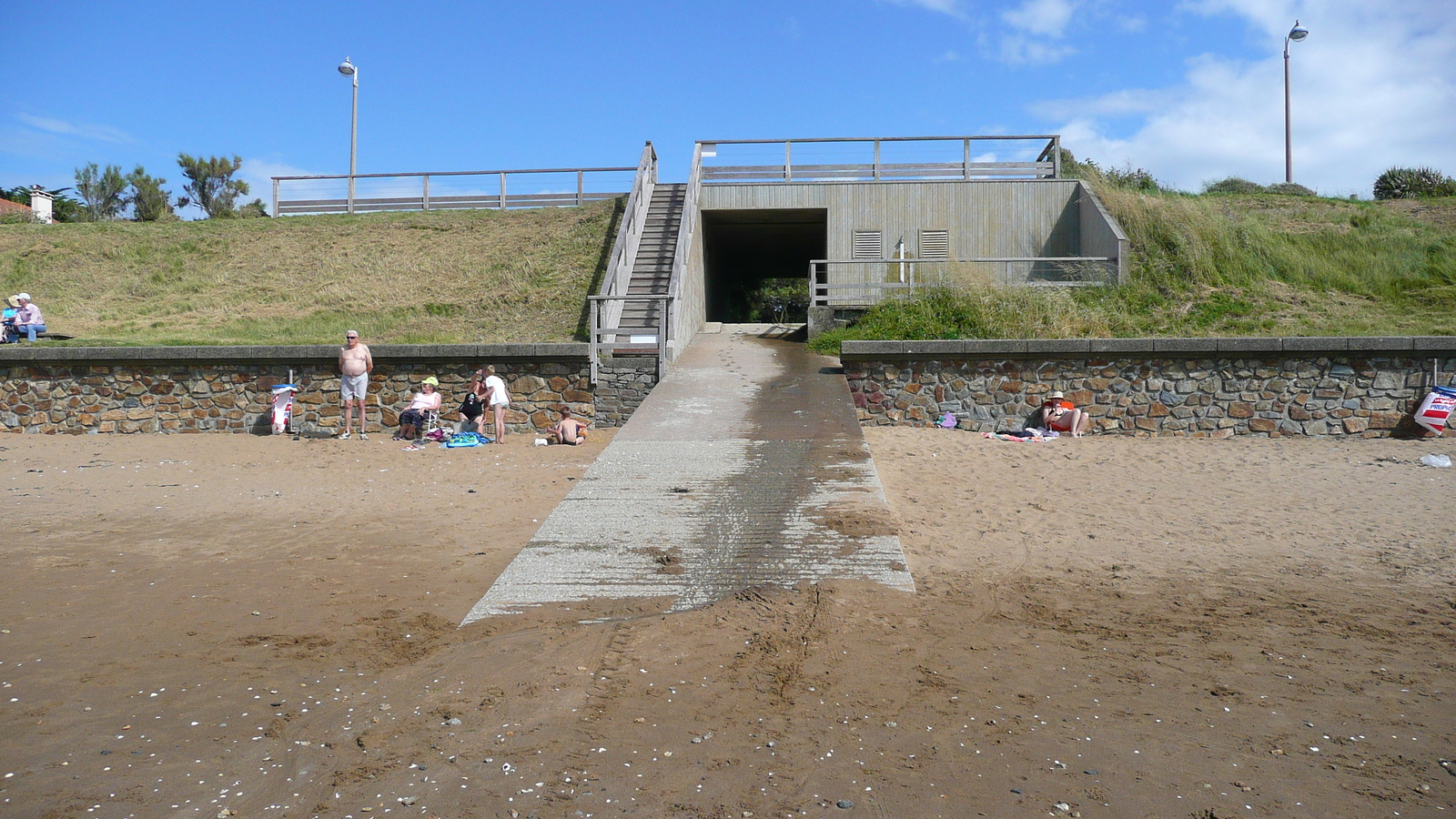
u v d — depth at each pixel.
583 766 3.98
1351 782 3.80
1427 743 4.16
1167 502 9.30
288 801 3.71
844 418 11.63
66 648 5.46
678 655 5.23
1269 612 6.04
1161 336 15.35
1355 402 13.39
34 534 8.41
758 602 6.04
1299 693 4.72
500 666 5.11
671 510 8.00
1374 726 4.34
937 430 13.71
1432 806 3.60
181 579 6.96
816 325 17.62
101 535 8.38
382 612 6.14
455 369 14.60
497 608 6.04
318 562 7.42
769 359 15.89
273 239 24.33
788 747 4.15
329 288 21.31
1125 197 20.12
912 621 5.83
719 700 4.66
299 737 4.28
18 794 3.72
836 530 7.43
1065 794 3.72
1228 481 10.33
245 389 14.84
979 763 3.99
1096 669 5.07
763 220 22.41
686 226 18.20
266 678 5.00
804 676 4.95
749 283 33.84
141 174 42.56
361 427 14.14
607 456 9.86
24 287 22.67
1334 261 18.86
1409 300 17.11
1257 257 18.62
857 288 18.20
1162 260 18.38
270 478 11.19
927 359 13.95
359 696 4.75
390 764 4.01
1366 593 6.45
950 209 20.88
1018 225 20.84
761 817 3.55
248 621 5.97
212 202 42.91
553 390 14.59
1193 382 13.58
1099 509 9.04
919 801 3.67
